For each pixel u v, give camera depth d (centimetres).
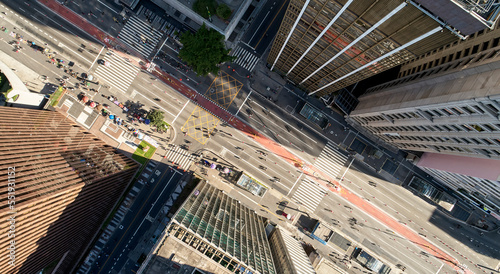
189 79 8506
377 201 8700
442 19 3709
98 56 8444
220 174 8638
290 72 7869
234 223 6881
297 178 8675
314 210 8706
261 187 8431
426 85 5838
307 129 8612
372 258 8488
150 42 8431
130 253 8594
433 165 7756
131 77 8481
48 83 8419
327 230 8519
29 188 5472
